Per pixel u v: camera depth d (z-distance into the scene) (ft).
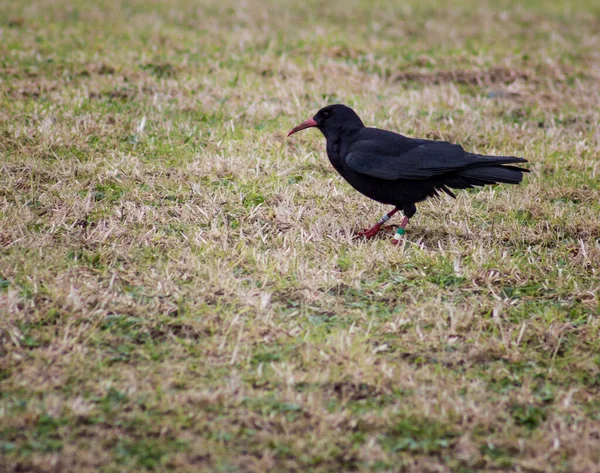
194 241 35.86
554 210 41.45
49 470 21.66
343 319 30.66
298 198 41.96
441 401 25.36
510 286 33.91
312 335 29.09
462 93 62.85
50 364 26.40
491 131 53.26
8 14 77.97
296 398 25.26
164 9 85.51
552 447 23.75
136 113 51.85
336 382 26.40
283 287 32.50
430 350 28.86
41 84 56.29
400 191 37.24
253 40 73.26
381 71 66.90
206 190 41.70
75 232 36.35
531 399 26.12
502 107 59.06
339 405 25.34
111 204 39.63
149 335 28.63
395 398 25.84
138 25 77.00
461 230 38.96
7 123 48.19
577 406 26.03
